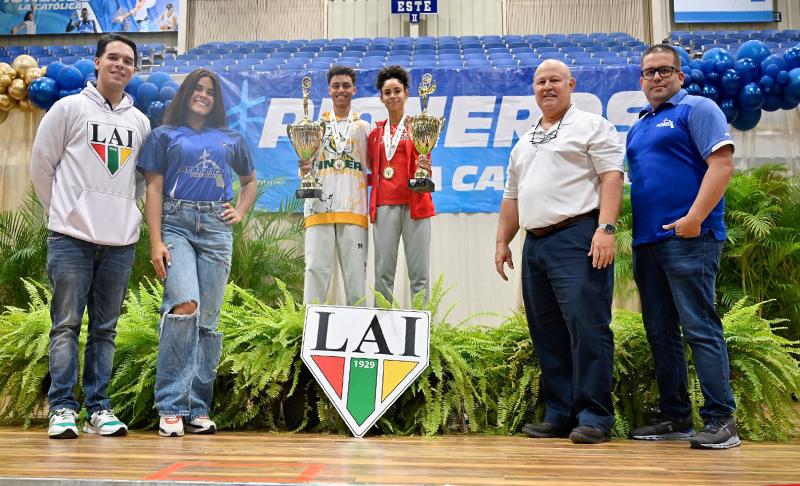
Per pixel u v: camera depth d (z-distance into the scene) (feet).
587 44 27.68
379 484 4.34
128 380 8.42
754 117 15.11
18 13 32.53
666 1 31.24
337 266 14.55
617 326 8.78
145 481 4.23
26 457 5.61
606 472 5.09
